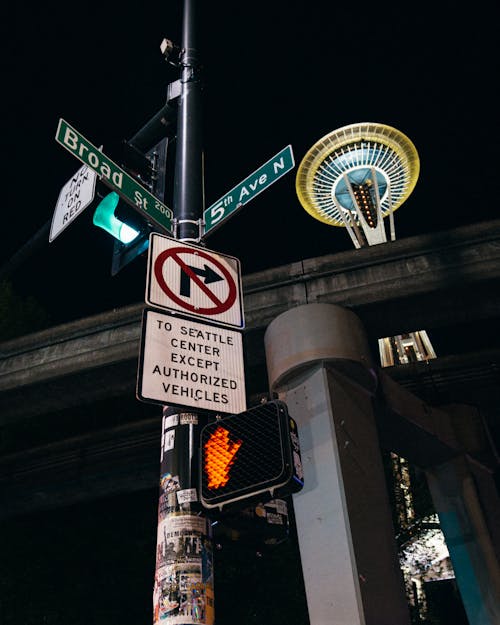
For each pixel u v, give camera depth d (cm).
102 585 1658
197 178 704
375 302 1591
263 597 1634
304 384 1057
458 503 1293
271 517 451
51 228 802
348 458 959
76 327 1841
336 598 825
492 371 2033
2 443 2114
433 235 1644
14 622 1598
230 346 568
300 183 12144
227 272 623
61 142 592
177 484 470
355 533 870
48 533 1741
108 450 2162
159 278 565
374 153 11812
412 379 2069
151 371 502
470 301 1591
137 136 815
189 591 418
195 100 780
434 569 2059
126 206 704
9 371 1873
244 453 419
